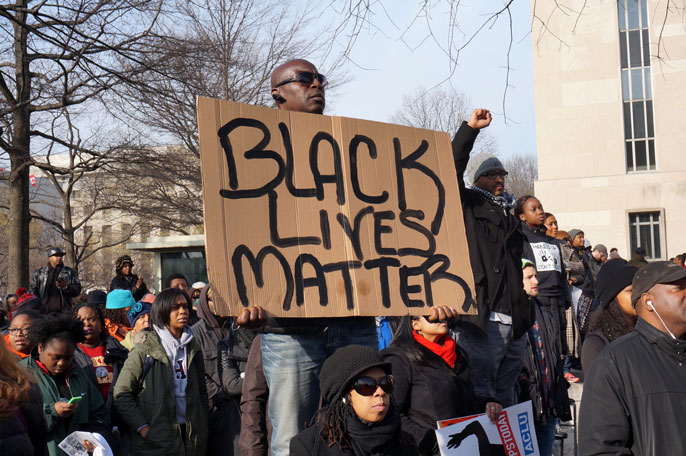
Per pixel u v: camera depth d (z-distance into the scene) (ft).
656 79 97.55
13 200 50.29
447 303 13.34
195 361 19.25
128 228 107.55
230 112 12.12
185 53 49.11
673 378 10.39
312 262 12.25
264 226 11.99
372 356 10.39
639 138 98.94
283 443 12.34
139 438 17.94
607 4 95.81
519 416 13.74
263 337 12.58
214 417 19.76
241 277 11.57
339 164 12.96
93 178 82.48
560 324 23.79
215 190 11.69
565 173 100.68
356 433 10.24
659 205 97.09
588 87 99.81
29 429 10.68
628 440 10.46
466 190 15.58
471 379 15.20
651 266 10.89
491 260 15.16
